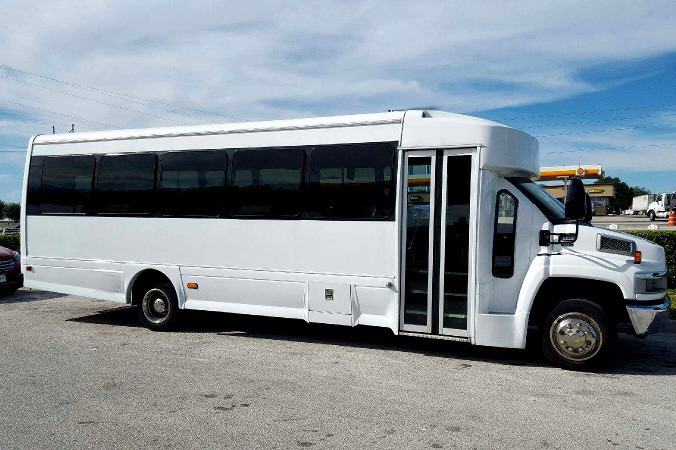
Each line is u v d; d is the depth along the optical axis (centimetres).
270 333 836
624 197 10369
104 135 893
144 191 854
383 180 693
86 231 895
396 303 682
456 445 430
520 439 442
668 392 557
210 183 805
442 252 664
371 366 652
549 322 642
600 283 630
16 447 429
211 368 644
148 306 865
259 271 766
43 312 1032
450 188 665
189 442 437
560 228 638
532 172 706
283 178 754
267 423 475
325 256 723
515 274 654
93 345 761
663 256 633
